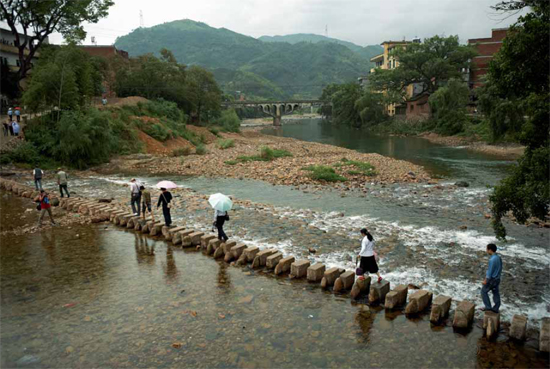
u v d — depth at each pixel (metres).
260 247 14.37
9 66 54.25
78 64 43.19
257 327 8.95
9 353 7.96
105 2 51.72
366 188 26.28
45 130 36.34
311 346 8.23
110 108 47.56
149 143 45.66
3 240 15.30
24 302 10.17
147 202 16.83
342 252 13.88
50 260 13.19
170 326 8.98
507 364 7.66
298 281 11.59
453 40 78.75
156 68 65.88
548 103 10.36
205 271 12.30
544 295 10.58
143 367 7.54
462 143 59.34
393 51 86.81
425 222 17.94
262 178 30.02
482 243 14.97
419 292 9.98
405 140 68.19
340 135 82.19
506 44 10.90
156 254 13.84
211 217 18.53
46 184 27.66
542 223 17.41
